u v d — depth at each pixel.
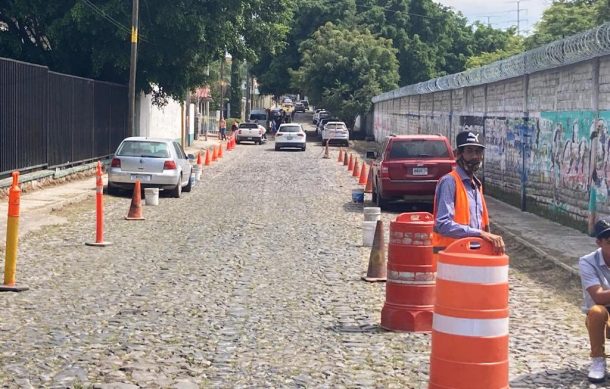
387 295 9.19
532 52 18.83
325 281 11.85
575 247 14.66
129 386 6.92
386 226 18.22
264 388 6.97
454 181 7.23
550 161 18.78
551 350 8.33
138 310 9.76
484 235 6.58
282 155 46.94
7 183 20.92
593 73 15.87
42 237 15.53
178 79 36.06
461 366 5.75
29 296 10.43
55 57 33.84
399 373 7.45
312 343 8.47
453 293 5.80
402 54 77.00
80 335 8.55
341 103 64.88
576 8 52.44
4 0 31.61
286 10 37.53
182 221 18.39
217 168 36.50
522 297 11.04
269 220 18.88
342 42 66.00
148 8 32.16
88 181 27.17
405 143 21.28
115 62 33.00
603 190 15.43
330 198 24.19
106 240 15.34
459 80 27.58
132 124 30.41
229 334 8.75
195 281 11.61
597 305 7.30
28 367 7.39
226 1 33.22
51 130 25.22
